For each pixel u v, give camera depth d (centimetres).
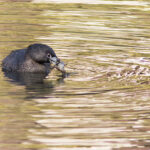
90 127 1114
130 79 1533
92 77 1556
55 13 2581
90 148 1013
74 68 1673
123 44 2005
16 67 1659
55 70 1678
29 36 2109
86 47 1956
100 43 2023
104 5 2853
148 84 1470
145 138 1069
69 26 2302
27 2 2917
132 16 2545
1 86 1439
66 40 2061
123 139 1061
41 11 2630
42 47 1641
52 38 2086
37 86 1446
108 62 1755
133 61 1769
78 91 1387
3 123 1122
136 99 1316
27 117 1162
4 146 1012
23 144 1017
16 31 2192
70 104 1264
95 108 1237
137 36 2138
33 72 1648
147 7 2805
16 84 1468
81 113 1198
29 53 1652
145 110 1227
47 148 1007
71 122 1140
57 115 1179
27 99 1302
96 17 2505
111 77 1555
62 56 1830
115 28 2273
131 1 3008
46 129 1097
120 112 1210
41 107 1234
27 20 2409
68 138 1055
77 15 2544
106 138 1062
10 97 1316
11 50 1900
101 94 1357
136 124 1141
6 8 2695
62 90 1396
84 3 2906
